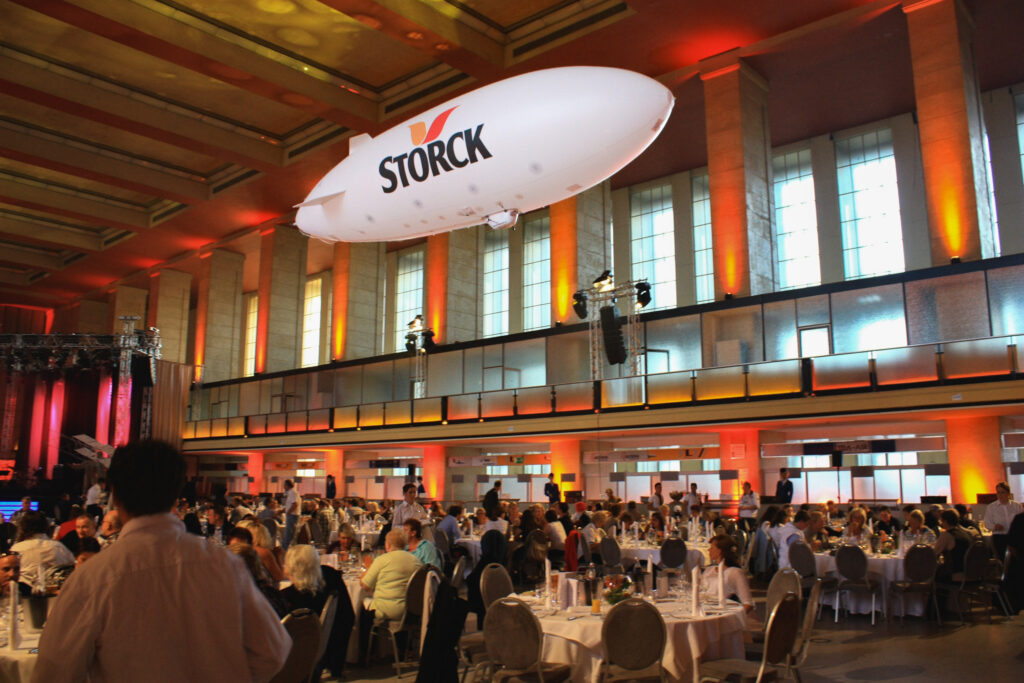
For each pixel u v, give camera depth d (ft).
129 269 163.22
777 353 74.18
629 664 19.51
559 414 82.74
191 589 7.38
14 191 124.47
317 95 93.61
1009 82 88.79
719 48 83.20
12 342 119.85
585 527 46.57
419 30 79.25
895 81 87.66
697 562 41.37
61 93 94.22
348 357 124.47
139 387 139.54
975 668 27.27
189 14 82.69
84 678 7.18
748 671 20.85
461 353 103.96
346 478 116.57
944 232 68.90
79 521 33.96
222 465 139.95
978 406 57.00
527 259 124.98
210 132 106.01
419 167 41.91
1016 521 34.04
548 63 85.51
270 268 135.23
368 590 28.68
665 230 111.55
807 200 101.30
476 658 24.43
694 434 80.89
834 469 73.10
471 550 49.73
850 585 36.47
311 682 21.42
